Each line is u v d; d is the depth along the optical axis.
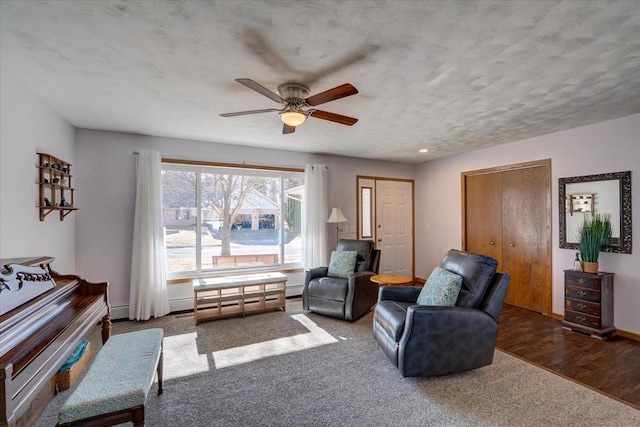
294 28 1.67
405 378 2.37
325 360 2.66
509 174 4.37
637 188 3.09
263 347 2.93
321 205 4.89
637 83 2.37
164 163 3.99
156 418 1.89
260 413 1.95
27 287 1.68
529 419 1.89
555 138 3.79
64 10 1.51
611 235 3.25
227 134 3.86
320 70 2.16
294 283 4.86
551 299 3.84
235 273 4.47
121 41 1.80
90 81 2.34
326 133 3.82
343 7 1.49
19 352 1.36
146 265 3.68
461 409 1.99
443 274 2.66
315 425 1.84
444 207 5.38
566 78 2.29
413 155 5.22
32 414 1.84
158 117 3.18
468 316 2.35
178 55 1.96
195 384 2.28
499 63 2.06
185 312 3.99
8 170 2.21
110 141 3.69
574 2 1.45
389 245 5.75
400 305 2.82
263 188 4.74
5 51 1.91
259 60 2.02
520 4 1.47
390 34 1.72
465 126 3.52
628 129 3.15
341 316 3.66
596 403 2.05
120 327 3.44
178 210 4.16
